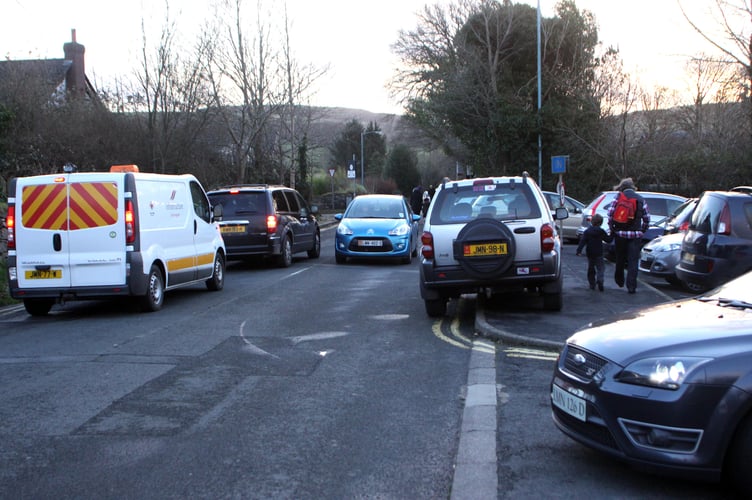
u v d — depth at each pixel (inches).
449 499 161.2
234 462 183.9
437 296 380.2
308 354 309.3
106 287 405.4
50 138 805.2
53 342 340.2
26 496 163.6
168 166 912.3
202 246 496.1
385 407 231.8
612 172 1332.4
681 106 1251.2
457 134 1620.3
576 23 1518.2
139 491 166.2
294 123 1230.3
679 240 510.6
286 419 219.3
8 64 839.1
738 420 147.5
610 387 159.9
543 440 198.7
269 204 657.0
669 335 164.7
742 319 170.2
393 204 740.0
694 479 150.5
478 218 366.0
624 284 496.7
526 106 1492.4
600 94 1360.7
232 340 339.3
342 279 580.4
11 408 232.2
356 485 169.3
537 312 389.1
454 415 223.3
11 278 406.3
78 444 197.9
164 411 227.9
